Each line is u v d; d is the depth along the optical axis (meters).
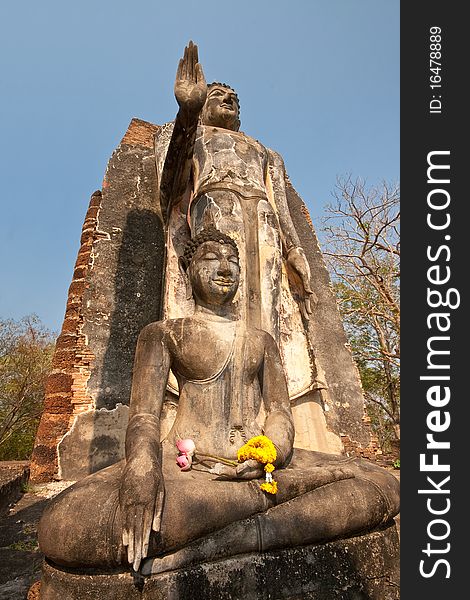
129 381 6.24
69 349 6.37
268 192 6.06
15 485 5.50
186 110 4.59
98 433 5.90
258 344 3.57
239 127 6.75
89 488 2.62
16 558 3.77
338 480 3.15
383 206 17.50
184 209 5.77
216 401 3.28
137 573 2.38
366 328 18.98
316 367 5.55
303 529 2.79
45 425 5.98
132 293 6.79
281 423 3.33
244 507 2.69
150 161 8.06
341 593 2.80
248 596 2.54
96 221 7.23
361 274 17.20
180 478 2.79
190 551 2.50
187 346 3.33
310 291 5.57
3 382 19.30
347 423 7.48
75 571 2.46
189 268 3.67
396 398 19.77
